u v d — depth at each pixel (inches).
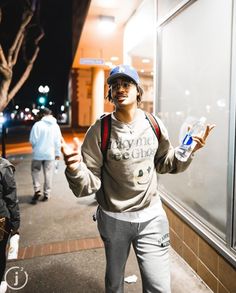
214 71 119.3
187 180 139.9
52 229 178.4
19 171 352.8
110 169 79.8
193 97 136.4
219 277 107.5
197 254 122.7
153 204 84.2
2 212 92.0
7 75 448.1
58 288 119.6
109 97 83.9
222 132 114.1
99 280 124.9
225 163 112.0
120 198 80.9
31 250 150.5
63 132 901.8
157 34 167.5
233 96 100.7
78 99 1059.9
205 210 124.6
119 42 391.9
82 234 171.2
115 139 78.2
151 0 194.7
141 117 82.3
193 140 80.5
